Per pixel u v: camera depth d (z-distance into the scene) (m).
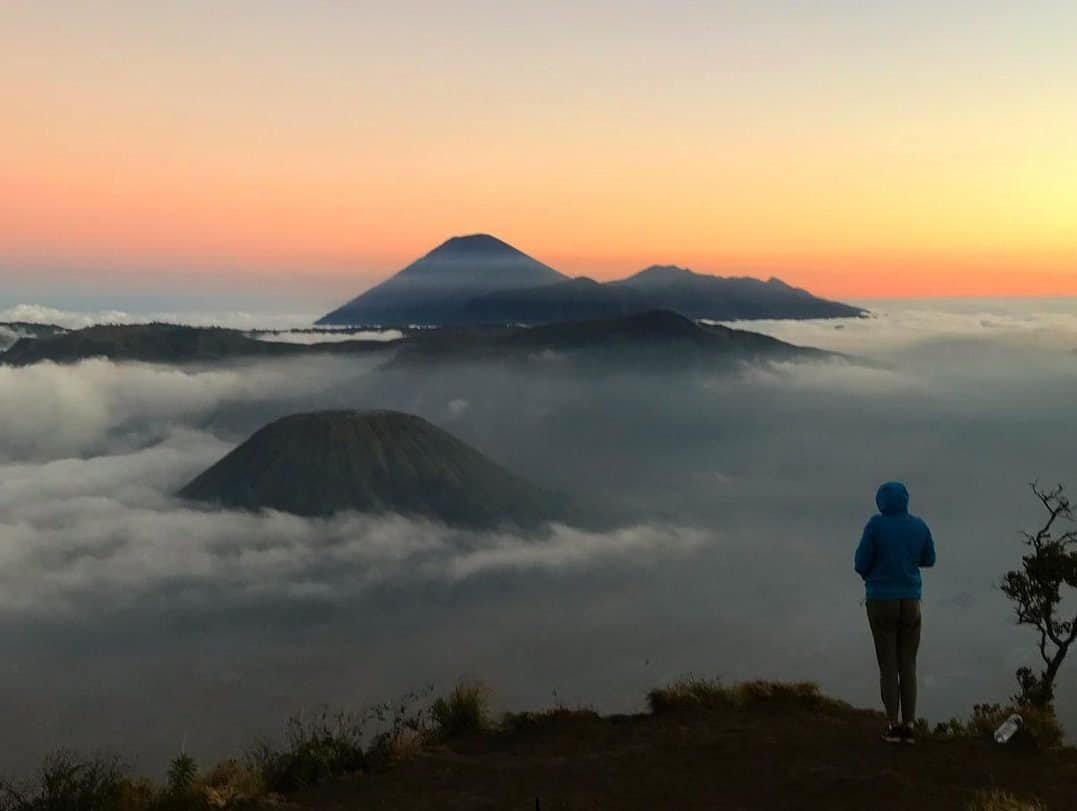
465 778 8.83
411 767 9.35
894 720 8.89
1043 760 8.51
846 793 7.57
